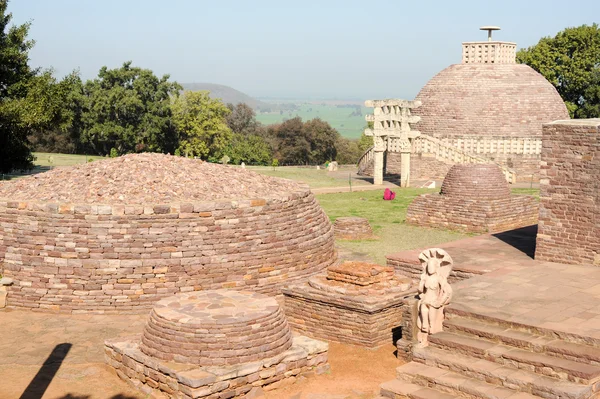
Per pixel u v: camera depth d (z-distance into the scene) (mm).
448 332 15883
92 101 76562
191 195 21391
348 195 44000
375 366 16281
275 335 14961
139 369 14750
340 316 17875
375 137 50531
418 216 33500
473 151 56531
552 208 21297
